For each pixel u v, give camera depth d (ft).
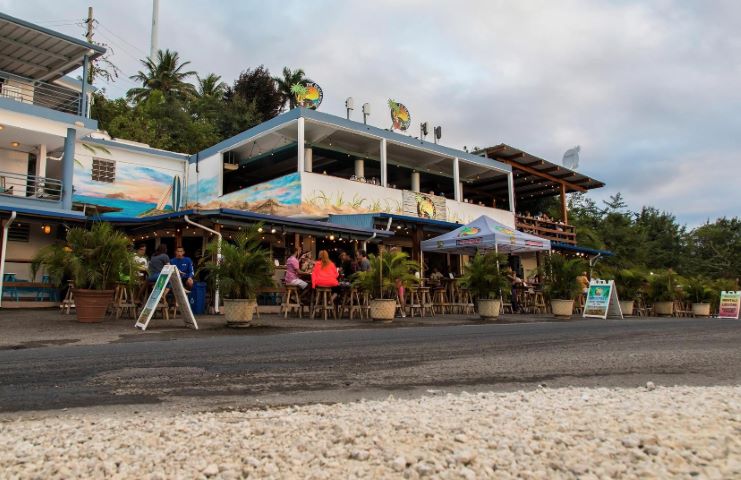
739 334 31.68
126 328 28.55
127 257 32.40
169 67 129.90
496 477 6.93
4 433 9.31
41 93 62.08
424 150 72.13
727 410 10.19
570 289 48.06
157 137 101.35
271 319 37.73
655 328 36.01
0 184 57.11
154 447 8.34
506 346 23.44
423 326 34.45
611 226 132.05
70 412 11.09
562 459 7.47
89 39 100.58
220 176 69.51
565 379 15.46
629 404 10.84
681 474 6.95
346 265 46.06
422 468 7.06
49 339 23.59
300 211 56.54
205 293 41.98
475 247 55.01
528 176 91.09
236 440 8.61
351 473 7.09
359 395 13.02
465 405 11.15
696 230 153.58
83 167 65.21
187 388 13.64
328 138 66.59
